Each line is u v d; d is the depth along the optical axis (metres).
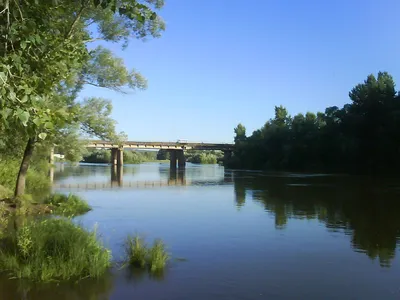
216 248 14.02
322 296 9.41
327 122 84.31
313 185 45.28
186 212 22.97
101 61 21.33
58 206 22.95
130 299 9.00
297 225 18.84
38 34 5.96
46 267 10.12
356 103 78.06
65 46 7.98
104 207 24.98
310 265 12.00
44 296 8.98
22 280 9.83
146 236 15.84
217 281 10.35
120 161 101.94
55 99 14.44
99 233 16.17
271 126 105.81
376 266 11.98
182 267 11.55
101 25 19.56
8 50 5.59
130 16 6.14
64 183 46.81
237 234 16.55
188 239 15.48
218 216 21.48
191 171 92.31
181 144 111.50
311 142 88.19
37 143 23.36
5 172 28.88
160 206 25.77
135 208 24.59
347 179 56.62
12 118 5.13
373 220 20.47
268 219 20.64
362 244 14.91
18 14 5.62
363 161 74.44
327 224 19.12
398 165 67.75
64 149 24.92
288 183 48.88
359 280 10.64
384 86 75.19
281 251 13.74
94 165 124.56
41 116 5.09
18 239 11.34
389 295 9.52
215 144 116.81
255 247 14.27
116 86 22.30
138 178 60.50
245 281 10.43
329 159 82.88
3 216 19.19
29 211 20.75
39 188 35.66
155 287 9.79
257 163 104.69
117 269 11.06
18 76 5.36
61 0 7.77
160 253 11.82
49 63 7.16
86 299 8.91
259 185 45.62
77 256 10.51
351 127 75.81
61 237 11.22
